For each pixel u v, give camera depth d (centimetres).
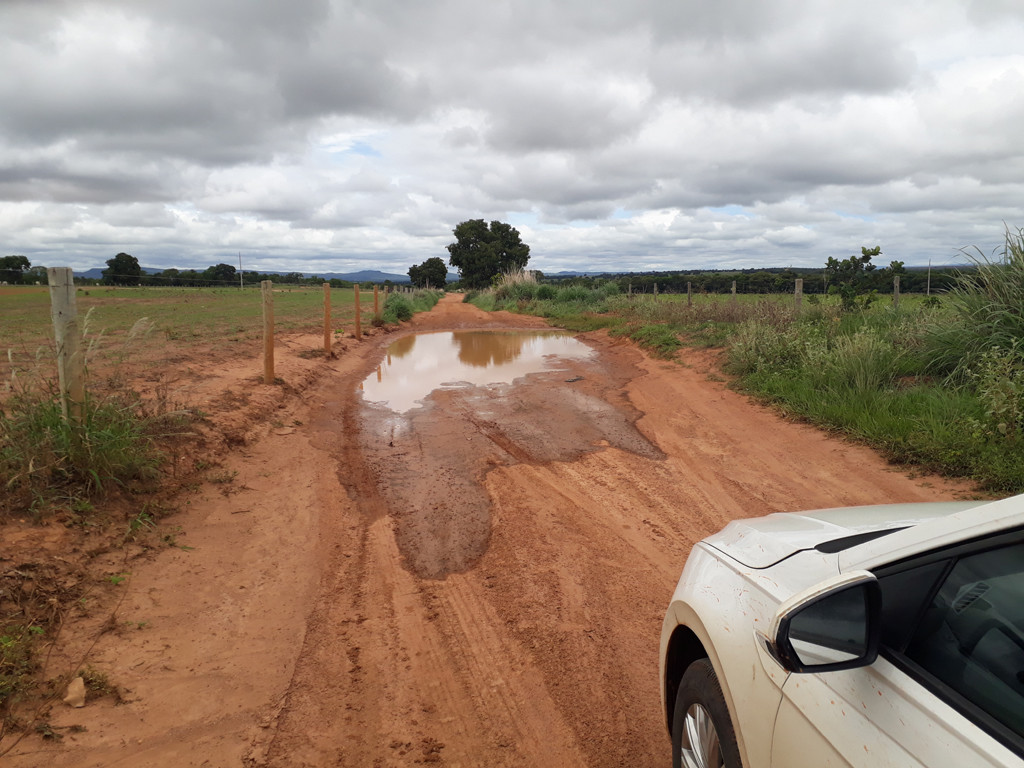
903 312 1392
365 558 551
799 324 1454
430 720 352
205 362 1236
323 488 701
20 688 338
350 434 944
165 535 533
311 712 357
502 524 611
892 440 762
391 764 320
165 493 603
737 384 1182
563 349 1983
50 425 545
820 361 1112
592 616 453
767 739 197
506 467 783
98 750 314
